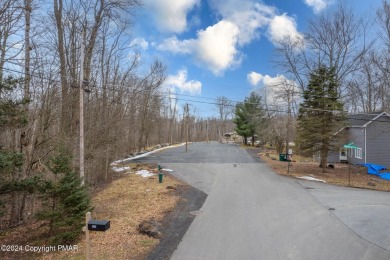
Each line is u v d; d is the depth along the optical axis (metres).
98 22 18.70
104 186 18.25
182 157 33.28
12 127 9.98
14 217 11.64
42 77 13.47
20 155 8.68
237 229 10.21
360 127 28.50
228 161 29.44
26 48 12.00
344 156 31.00
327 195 15.87
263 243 8.98
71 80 16.52
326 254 8.24
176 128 78.62
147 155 35.50
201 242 8.99
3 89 9.24
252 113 50.16
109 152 20.31
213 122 99.44
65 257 7.85
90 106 18.94
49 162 11.01
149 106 43.47
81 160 12.53
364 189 18.27
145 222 10.16
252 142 52.53
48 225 10.22
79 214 8.95
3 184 8.71
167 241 9.02
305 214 12.13
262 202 14.06
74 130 16.50
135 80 31.38
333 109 22.36
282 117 41.03
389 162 28.47
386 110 30.56
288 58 34.50
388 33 28.06
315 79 23.31
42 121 13.48
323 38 46.25
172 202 13.76
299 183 19.00
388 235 9.76
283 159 30.20
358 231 10.12
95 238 9.16
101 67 21.17
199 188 17.22
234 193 15.94
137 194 15.53
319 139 22.97
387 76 29.44
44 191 8.94
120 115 22.66
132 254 8.02
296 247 8.71
